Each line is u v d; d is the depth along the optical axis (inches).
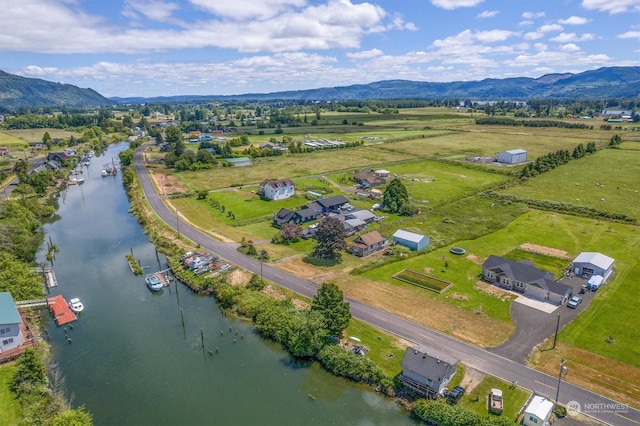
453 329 2374.5
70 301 2751.0
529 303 2655.0
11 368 2062.0
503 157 6850.4
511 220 4220.0
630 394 1878.7
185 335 2431.1
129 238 3986.2
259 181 5915.4
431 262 3267.7
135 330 2484.0
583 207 4473.4
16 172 6136.8
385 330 2363.4
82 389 1991.9
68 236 4060.0
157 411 1852.9
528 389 1911.9
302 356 2223.2
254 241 3710.6
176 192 5354.3
